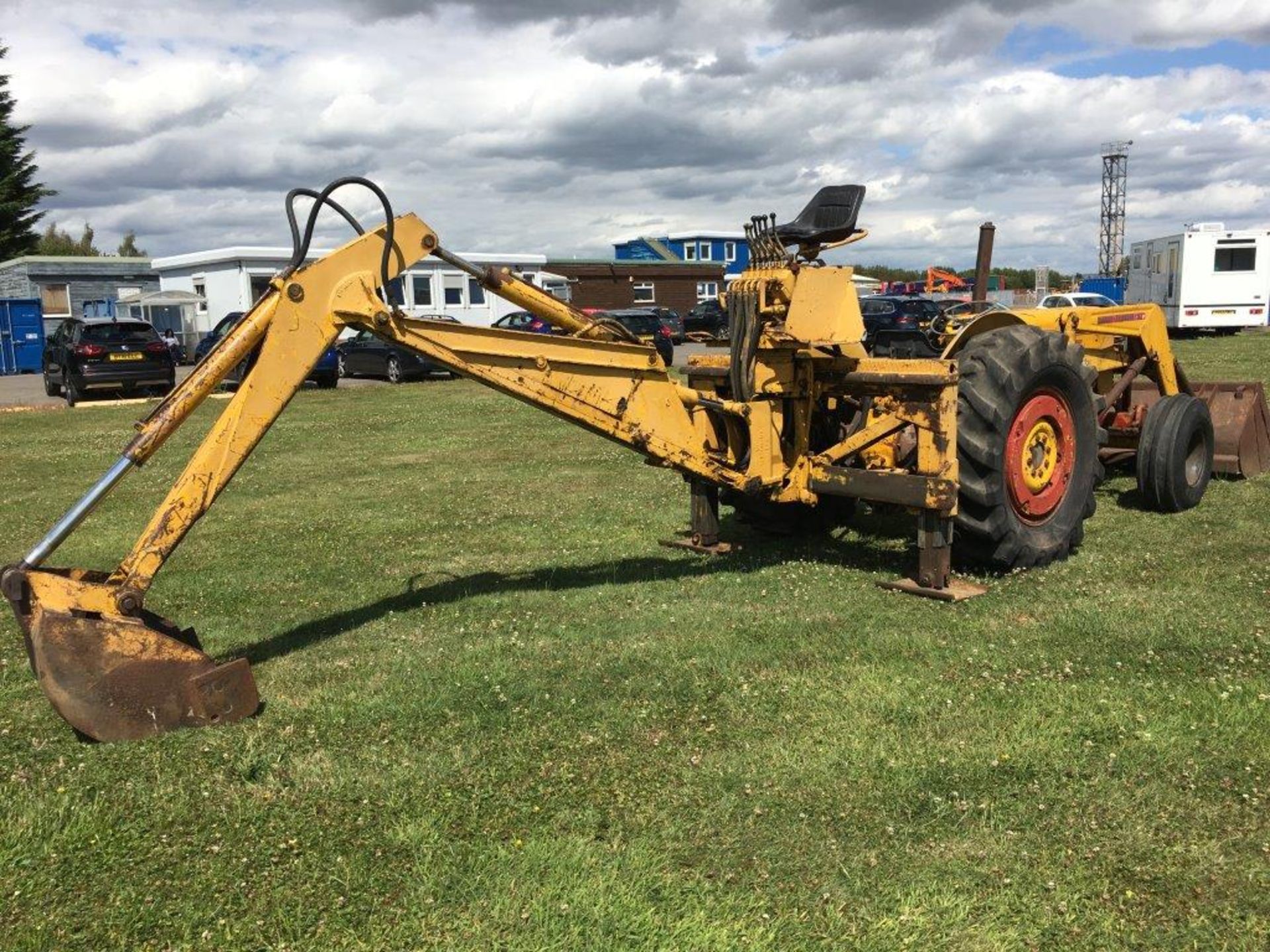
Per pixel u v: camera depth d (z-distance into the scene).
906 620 5.08
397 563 6.72
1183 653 4.49
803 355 5.84
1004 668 4.38
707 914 2.78
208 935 2.75
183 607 5.77
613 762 3.65
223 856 3.12
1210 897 2.79
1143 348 8.07
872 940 2.67
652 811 3.31
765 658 4.61
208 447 4.18
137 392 23.09
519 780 3.54
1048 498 6.06
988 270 7.91
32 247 57.25
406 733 3.95
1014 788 3.37
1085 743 3.66
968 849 3.05
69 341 21.84
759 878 2.94
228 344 4.24
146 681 3.93
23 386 27.25
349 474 10.70
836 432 6.62
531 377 5.02
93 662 3.84
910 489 5.50
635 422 5.39
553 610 5.48
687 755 3.69
